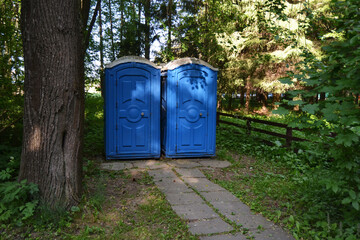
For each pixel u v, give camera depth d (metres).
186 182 4.91
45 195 3.39
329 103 2.77
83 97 3.78
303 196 3.99
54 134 3.41
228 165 6.12
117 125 6.25
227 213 3.68
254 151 7.41
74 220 3.34
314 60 3.29
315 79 3.04
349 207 3.23
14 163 4.51
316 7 12.54
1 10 5.71
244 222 3.43
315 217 3.36
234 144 8.12
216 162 6.38
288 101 3.02
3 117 6.14
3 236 2.96
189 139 6.60
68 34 3.43
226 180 5.11
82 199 3.71
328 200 3.60
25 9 3.31
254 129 8.70
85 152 6.84
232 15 9.91
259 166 6.05
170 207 3.81
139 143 6.40
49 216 3.26
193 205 3.91
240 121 13.15
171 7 13.36
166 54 9.98
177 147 6.55
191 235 3.09
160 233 3.12
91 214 3.48
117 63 6.14
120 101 6.23
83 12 5.69
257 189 4.56
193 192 4.44
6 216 3.11
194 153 6.65
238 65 16.45
